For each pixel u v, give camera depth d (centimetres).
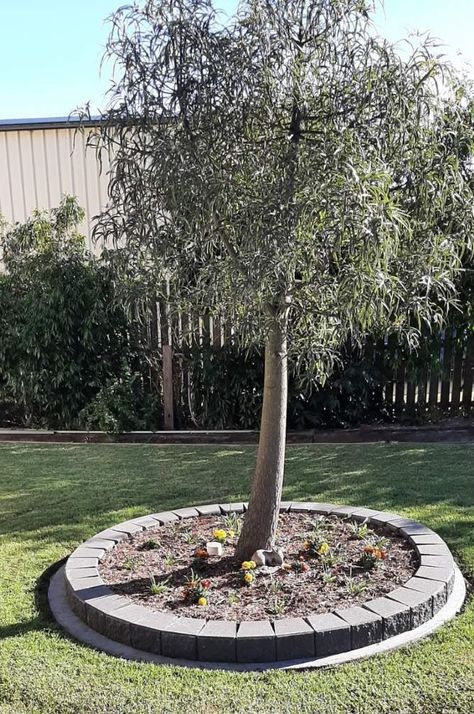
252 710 208
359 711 206
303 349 294
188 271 296
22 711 212
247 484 475
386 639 246
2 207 885
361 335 335
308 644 235
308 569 299
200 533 352
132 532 353
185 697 216
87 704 214
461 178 263
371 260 221
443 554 304
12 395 718
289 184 233
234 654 235
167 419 681
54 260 671
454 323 641
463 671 225
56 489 474
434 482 459
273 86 258
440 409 671
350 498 427
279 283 246
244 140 254
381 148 254
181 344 676
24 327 672
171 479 495
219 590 281
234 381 667
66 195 739
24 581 314
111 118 262
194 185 237
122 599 271
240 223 246
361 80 256
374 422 673
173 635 239
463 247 285
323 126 254
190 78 250
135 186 255
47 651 248
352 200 215
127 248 263
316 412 653
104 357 694
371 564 298
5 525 396
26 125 852
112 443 650
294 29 264
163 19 251
